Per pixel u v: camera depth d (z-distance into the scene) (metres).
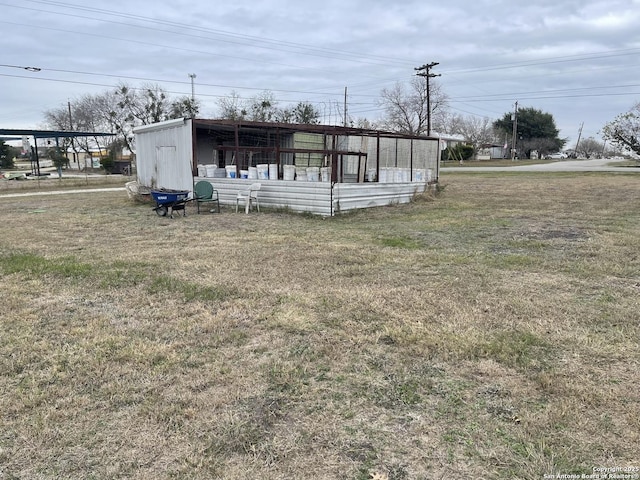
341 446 2.18
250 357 3.09
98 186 21.20
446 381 2.76
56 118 47.03
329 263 5.56
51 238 7.49
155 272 5.21
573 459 2.06
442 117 51.91
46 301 4.26
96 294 4.45
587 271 5.06
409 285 4.63
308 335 3.44
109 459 2.10
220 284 4.71
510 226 8.22
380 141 13.27
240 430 2.29
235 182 11.17
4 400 2.58
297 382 2.76
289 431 2.29
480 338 3.32
